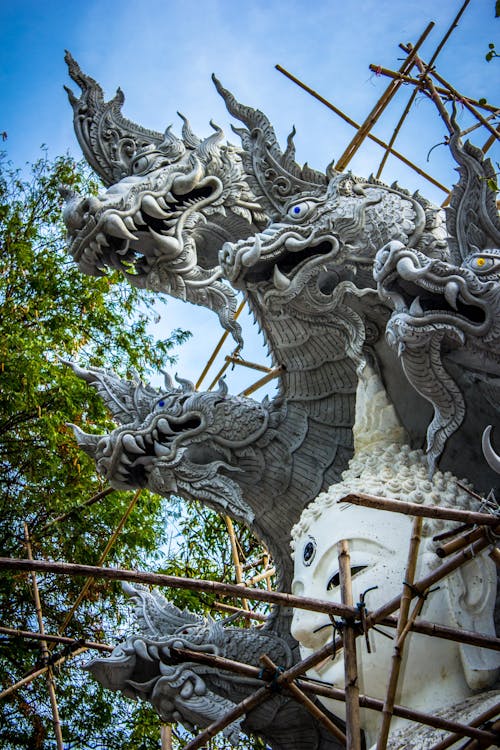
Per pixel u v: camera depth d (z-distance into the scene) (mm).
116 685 8945
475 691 7500
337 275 9070
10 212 14539
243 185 9664
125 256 9516
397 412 8734
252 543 13867
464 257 8320
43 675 12203
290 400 9477
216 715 8727
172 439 9438
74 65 10344
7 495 12836
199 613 13242
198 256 9852
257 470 9375
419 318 7629
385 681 7555
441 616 7570
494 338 7602
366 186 9109
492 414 7965
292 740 8898
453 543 6371
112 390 9891
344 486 8297
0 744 11898
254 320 9320
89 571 6172
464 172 8523
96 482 13148
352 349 8852
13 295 14094
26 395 12719
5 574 12406
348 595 6684
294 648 9156
